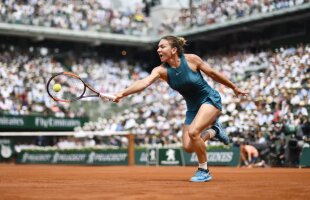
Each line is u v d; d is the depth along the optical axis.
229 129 23.80
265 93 26.22
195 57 8.02
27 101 30.73
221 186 6.93
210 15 34.22
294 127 20.91
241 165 21.45
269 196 5.32
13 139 29.67
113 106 32.91
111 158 24.34
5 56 33.53
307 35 31.34
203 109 8.02
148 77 7.86
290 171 14.95
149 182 8.06
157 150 23.92
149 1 39.16
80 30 35.28
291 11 29.77
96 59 37.19
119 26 36.62
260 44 34.06
